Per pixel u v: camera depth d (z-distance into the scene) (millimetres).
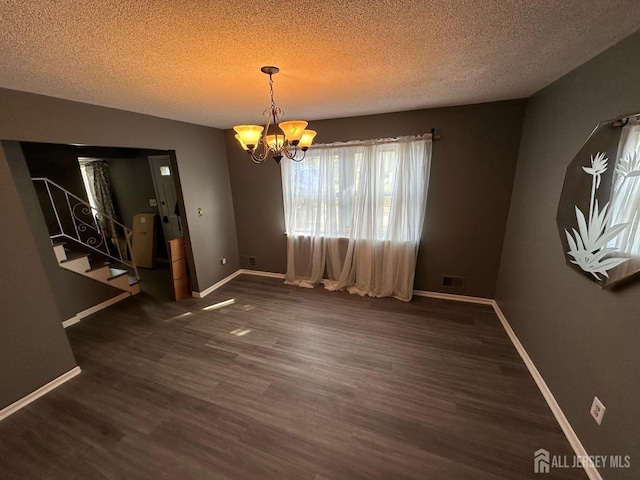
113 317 3217
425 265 3461
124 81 1853
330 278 3930
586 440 1536
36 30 1163
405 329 2875
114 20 1119
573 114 1824
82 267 3189
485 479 1490
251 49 1440
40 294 2070
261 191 4031
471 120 2834
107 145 2516
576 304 1701
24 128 1960
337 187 3520
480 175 2955
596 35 1356
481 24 1241
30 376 2037
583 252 1599
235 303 3535
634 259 1233
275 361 2447
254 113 2943
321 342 2699
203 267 3752
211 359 2486
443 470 1536
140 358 2510
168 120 3088
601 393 1444
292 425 1827
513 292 2705
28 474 1563
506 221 2994
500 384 2131
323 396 2059
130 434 1781
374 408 1945
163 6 1030
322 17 1146
